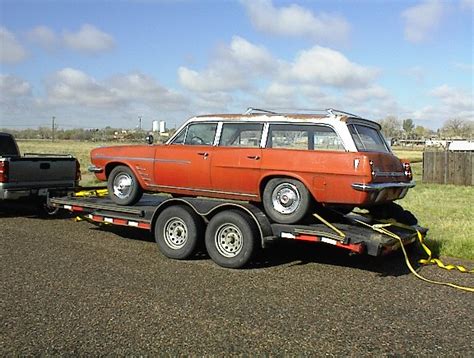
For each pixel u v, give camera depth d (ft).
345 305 19.03
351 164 22.40
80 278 21.67
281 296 19.92
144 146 28.86
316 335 16.03
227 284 21.36
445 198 57.21
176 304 18.61
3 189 35.32
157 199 32.73
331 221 25.59
